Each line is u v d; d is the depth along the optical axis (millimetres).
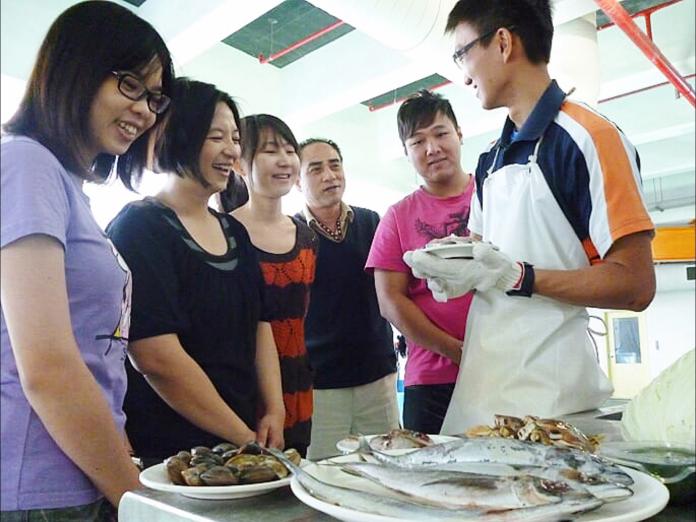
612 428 801
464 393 1030
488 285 975
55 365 681
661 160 5723
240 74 4074
